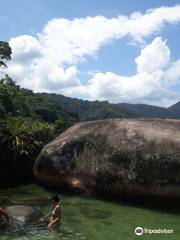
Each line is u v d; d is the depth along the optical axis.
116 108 130.00
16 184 20.39
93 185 15.62
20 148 21.67
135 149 14.43
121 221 12.11
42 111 61.97
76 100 128.62
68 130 18.45
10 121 23.00
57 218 11.67
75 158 16.52
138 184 14.15
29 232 10.72
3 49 60.59
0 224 11.20
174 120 15.47
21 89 68.25
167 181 13.54
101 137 16.05
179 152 13.55
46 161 17.33
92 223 11.85
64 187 16.94
